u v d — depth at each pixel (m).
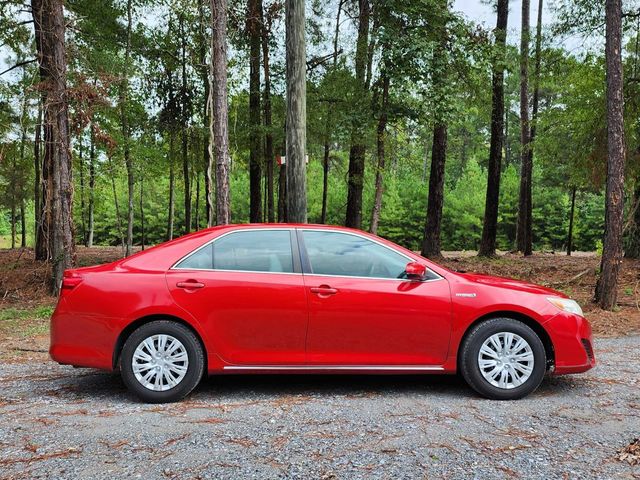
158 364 4.55
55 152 11.12
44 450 3.46
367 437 3.68
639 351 6.50
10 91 12.14
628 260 16.09
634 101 12.83
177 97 20.09
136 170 18.89
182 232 49.19
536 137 17.78
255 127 18.25
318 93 15.17
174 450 3.46
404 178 48.88
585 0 13.75
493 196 19.45
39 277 14.34
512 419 4.06
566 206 43.59
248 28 16.81
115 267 4.77
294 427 3.89
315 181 43.62
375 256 4.86
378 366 4.69
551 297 4.79
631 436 3.69
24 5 12.81
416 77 12.14
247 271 4.73
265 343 4.65
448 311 4.67
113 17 16.22
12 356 6.54
